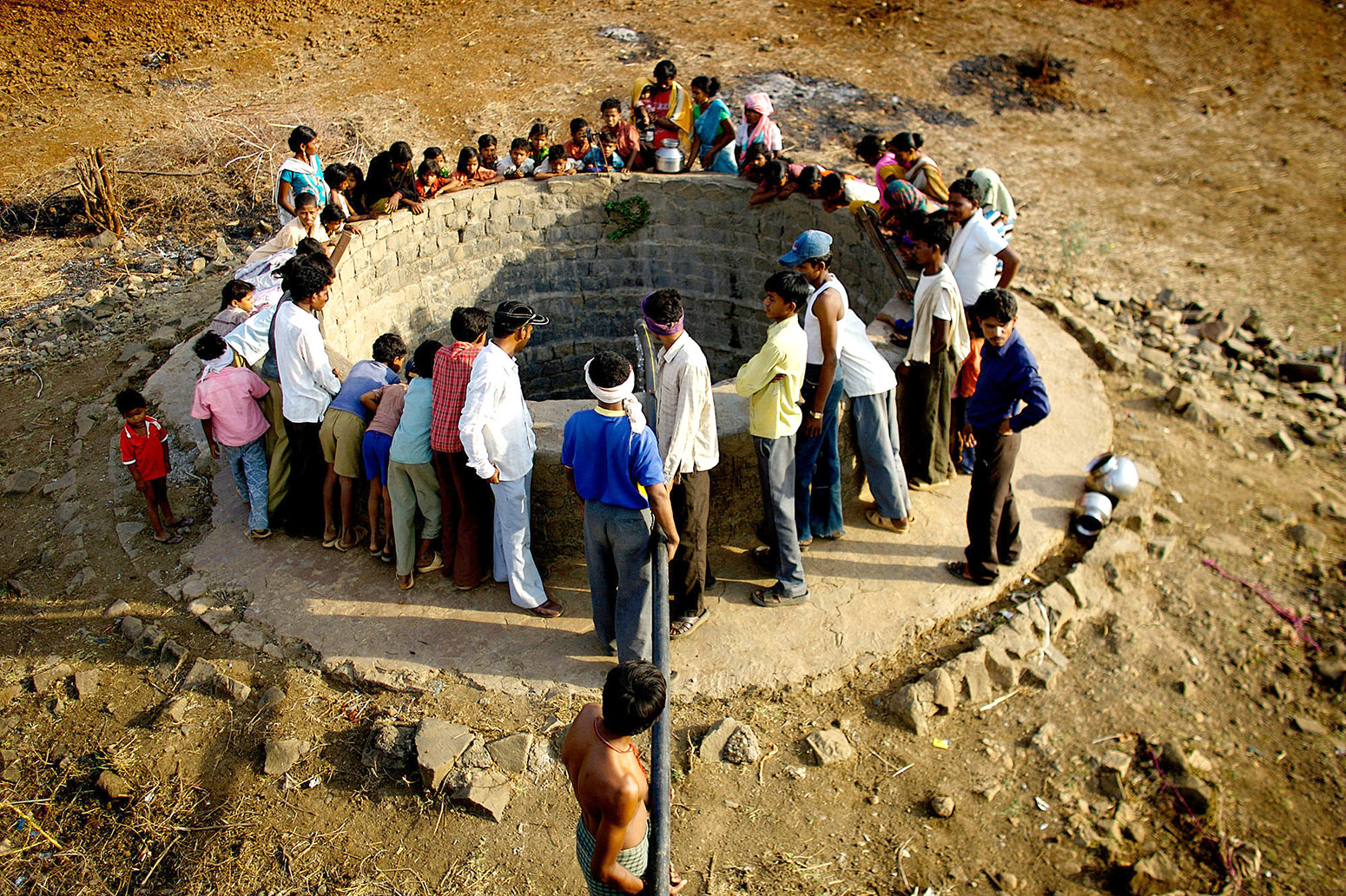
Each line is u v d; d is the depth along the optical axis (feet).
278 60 45.19
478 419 15.60
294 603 18.35
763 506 18.66
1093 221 37.40
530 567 17.90
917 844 14.80
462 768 15.16
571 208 31.07
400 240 28.12
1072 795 15.66
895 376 21.06
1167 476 23.48
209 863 14.25
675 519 16.85
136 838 14.67
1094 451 23.39
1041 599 18.79
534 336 32.58
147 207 34.58
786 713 16.67
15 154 37.24
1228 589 20.24
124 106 40.86
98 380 25.77
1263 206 38.81
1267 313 32.17
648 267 32.24
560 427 19.21
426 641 17.54
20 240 32.81
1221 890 14.58
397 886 13.96
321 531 20.26
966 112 44.29
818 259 17.34
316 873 14.11
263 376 19.54
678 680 16.93
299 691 16.66
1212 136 44.01
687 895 13.93
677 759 15.81
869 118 42.63
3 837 14.80
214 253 32.35
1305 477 24.06
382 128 40.01
